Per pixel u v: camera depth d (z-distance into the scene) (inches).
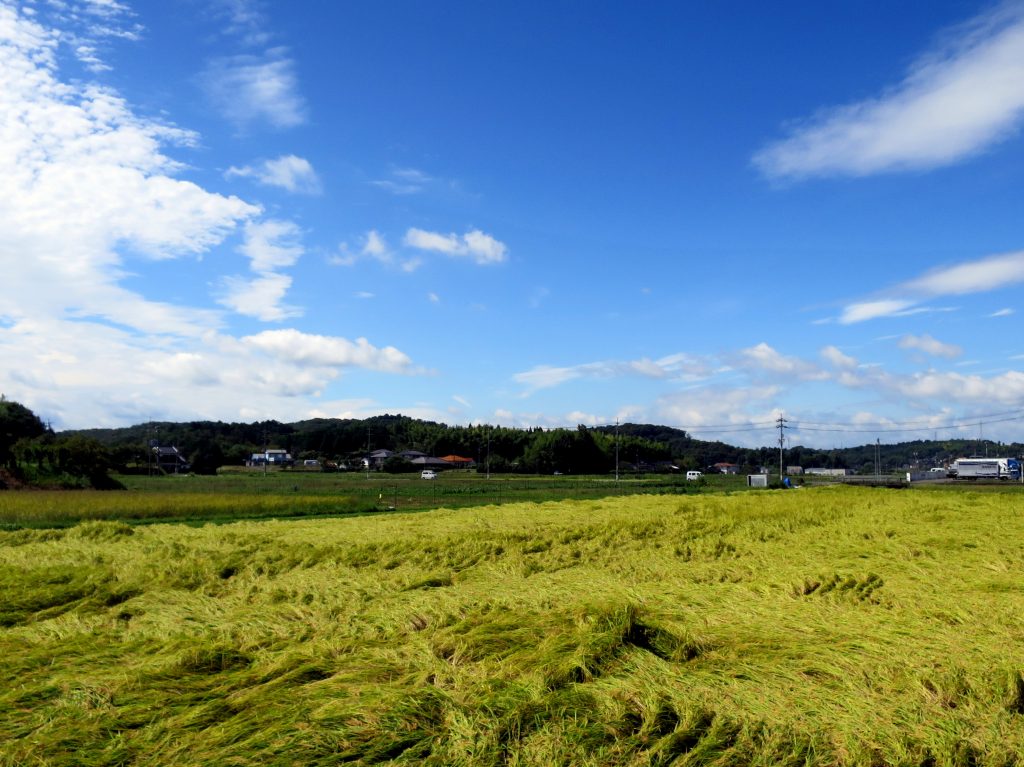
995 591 397.4
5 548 651.5
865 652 281.6
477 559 560.4
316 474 4298.7
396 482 2992.1
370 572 512.4
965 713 222.4
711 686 246.8
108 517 1142.3
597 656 270.7
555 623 328.5
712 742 203.6
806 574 453.4
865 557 531.8
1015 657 269.4
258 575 505.7
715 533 699.4
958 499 1144.2
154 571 497.7
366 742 207.2
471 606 381.7
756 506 1022.4
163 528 820.6
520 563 536.7
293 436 7116.1
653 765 196.2
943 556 521.3
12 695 250.5
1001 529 678.5
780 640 299.4
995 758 195.9
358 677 262.4
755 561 526.3
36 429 2746.1
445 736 211.5
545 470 4884.4
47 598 418.3
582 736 207.8
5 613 387.5
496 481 3198.8
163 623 364.5
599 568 518.6
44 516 1118.4
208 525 856.3
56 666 290.7
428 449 6323.8
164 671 273.9
